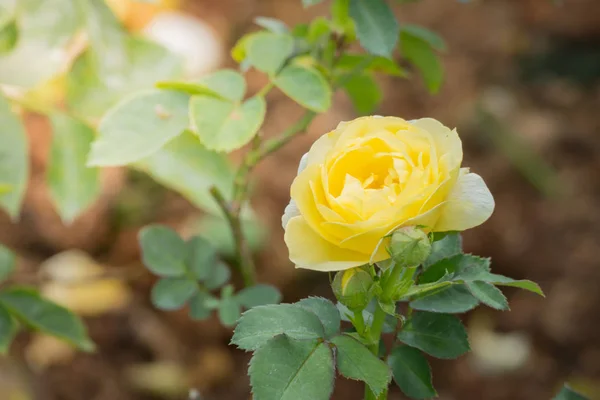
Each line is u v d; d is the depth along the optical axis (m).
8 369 1.20
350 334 0.56
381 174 0.53
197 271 0.69
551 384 1.36
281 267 1.38
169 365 1.32
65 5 0.74
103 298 1.34
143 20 1.52
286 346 0.53
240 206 0.69
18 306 0.74
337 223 0.52
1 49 0.73
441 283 0.55
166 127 0.62
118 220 1.41
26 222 1.36
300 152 1.50
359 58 0.70
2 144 0.71
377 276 0.55
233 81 0.64
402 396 1.29
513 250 1.52
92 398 1.26
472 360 1.39
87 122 0.74
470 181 0.54
